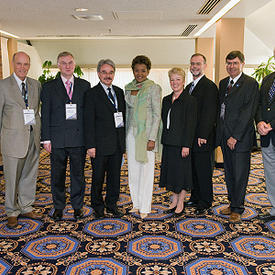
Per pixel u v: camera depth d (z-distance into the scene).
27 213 3.35
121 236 2.90
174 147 3.23
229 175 3.33
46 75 10.70
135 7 4.77
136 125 3.17
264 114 3.13
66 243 2.77
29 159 3.26
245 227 3.11
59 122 3.04
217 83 5.82
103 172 3.21
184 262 2.46
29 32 6.96
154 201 3.91
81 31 6.85
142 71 3.14
